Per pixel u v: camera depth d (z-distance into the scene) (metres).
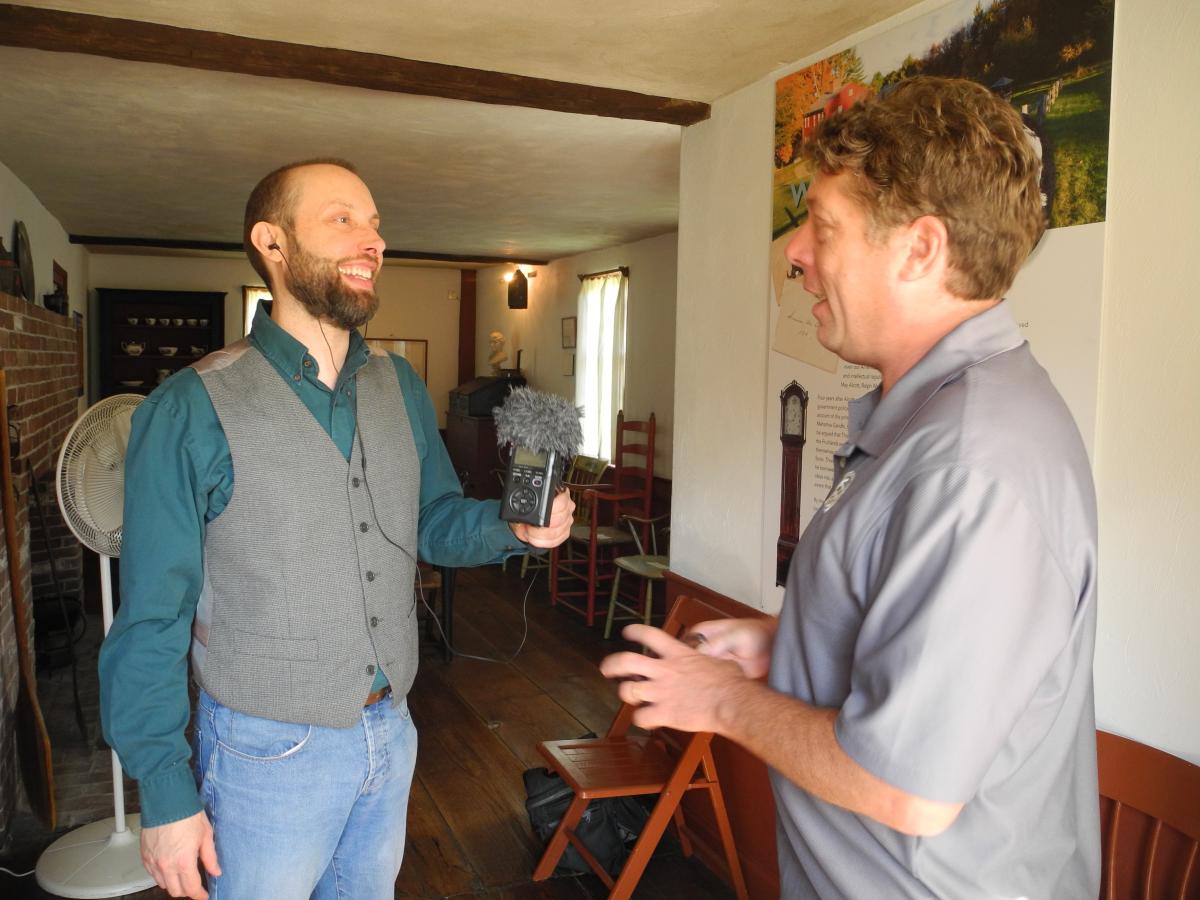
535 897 2.64
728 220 2.91
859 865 0.94
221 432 1.46
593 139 3.98
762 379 2.74
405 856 2.84
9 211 4.80
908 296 0.95
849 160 0.94
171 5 2.39
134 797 3.18
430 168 4.62
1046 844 0.93
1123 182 1.73
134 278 9.20
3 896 2.60
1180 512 1.66
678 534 3.20
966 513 0.81
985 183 0.89
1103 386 1.77
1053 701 0.88
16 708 3.12
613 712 4.05
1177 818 1.55
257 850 1.49
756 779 2.63
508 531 1.71
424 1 2.31
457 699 4.18
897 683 0.80
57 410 5.06
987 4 2.00
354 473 1.57
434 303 10.16
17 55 2.99
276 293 1.60
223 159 4.51
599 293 7.45
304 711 1.49
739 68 2.69
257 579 1.48
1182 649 1.66
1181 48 1.63
